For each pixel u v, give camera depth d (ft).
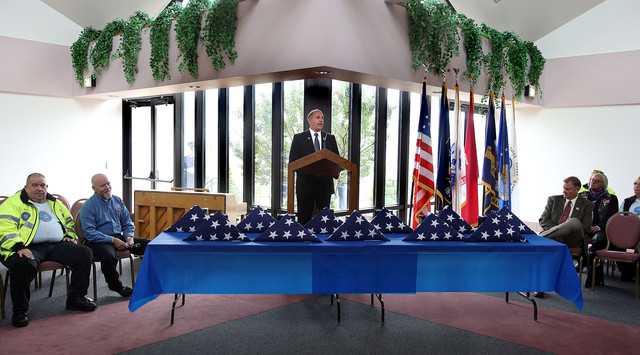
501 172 20.67
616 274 18.79
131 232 15.60
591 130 26.27
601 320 12.71
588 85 25.88
